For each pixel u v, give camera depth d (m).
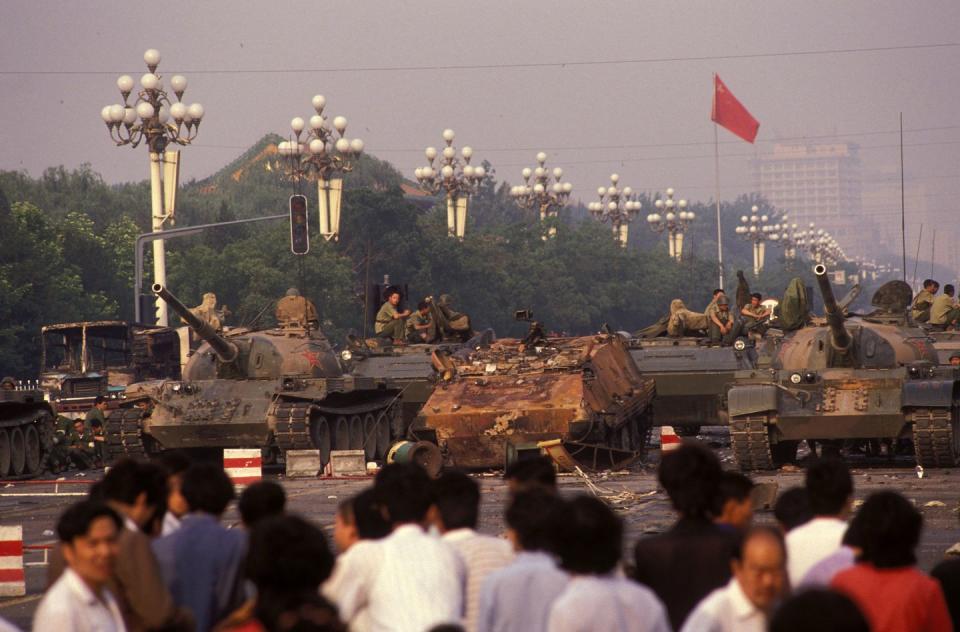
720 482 28.44
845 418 88.44
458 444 94.62
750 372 92.94
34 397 109.94
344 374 116.62
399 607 26.72
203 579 28.22
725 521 29.06
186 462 32.22
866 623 18.39
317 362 111.38
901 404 87.25
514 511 27.58
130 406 113.94
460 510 29.86
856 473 87.75
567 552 24.41
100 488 29.56
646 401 106.00
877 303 104.75
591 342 103.69
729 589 24.92
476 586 28.53
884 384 89.12
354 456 98.69
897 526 25.00
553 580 25.45
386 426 117.81
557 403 93.12
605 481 88.44
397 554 27.17
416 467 29.52
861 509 25.64
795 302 103.25
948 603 28.58
